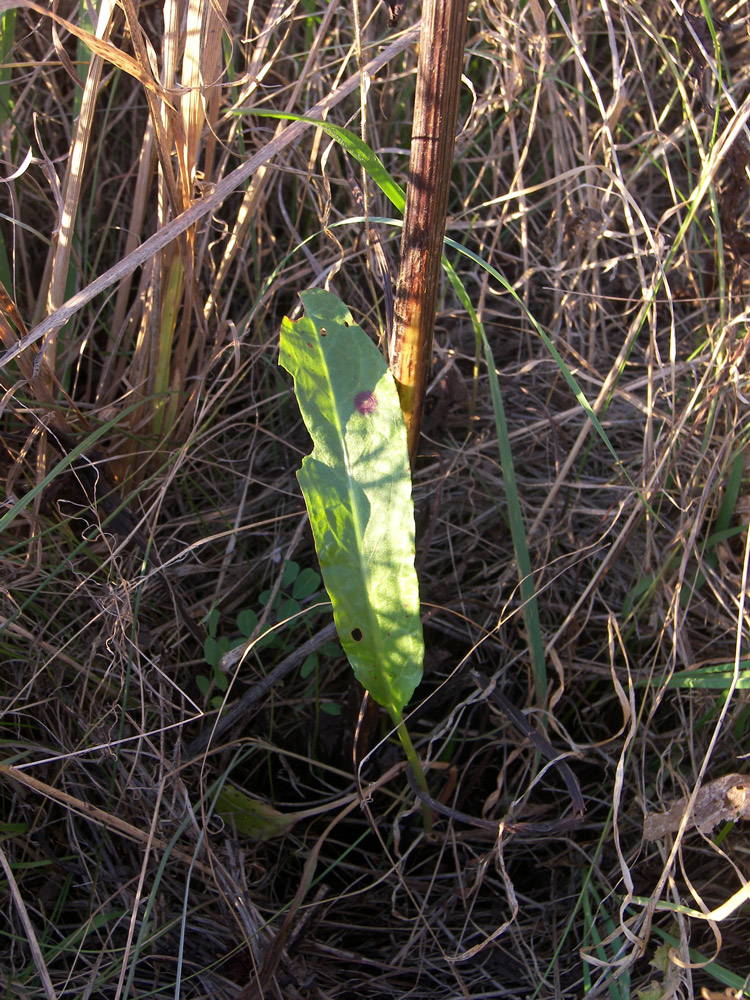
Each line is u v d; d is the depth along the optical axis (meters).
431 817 0.44
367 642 0.38
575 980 0.41
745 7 0.56
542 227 0.62
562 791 0.47
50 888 0.43
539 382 0.60
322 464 0.38
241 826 0.45
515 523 0.43
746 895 0.36
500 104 0.51
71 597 0.46
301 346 0.38
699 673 0.43
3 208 0.54
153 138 0.47
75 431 0.49
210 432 0.53
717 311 0.56
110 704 0.45
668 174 0.50
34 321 0.49
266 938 0.42
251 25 0.55
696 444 0.52
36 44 0.55
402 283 0.37
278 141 0.39
